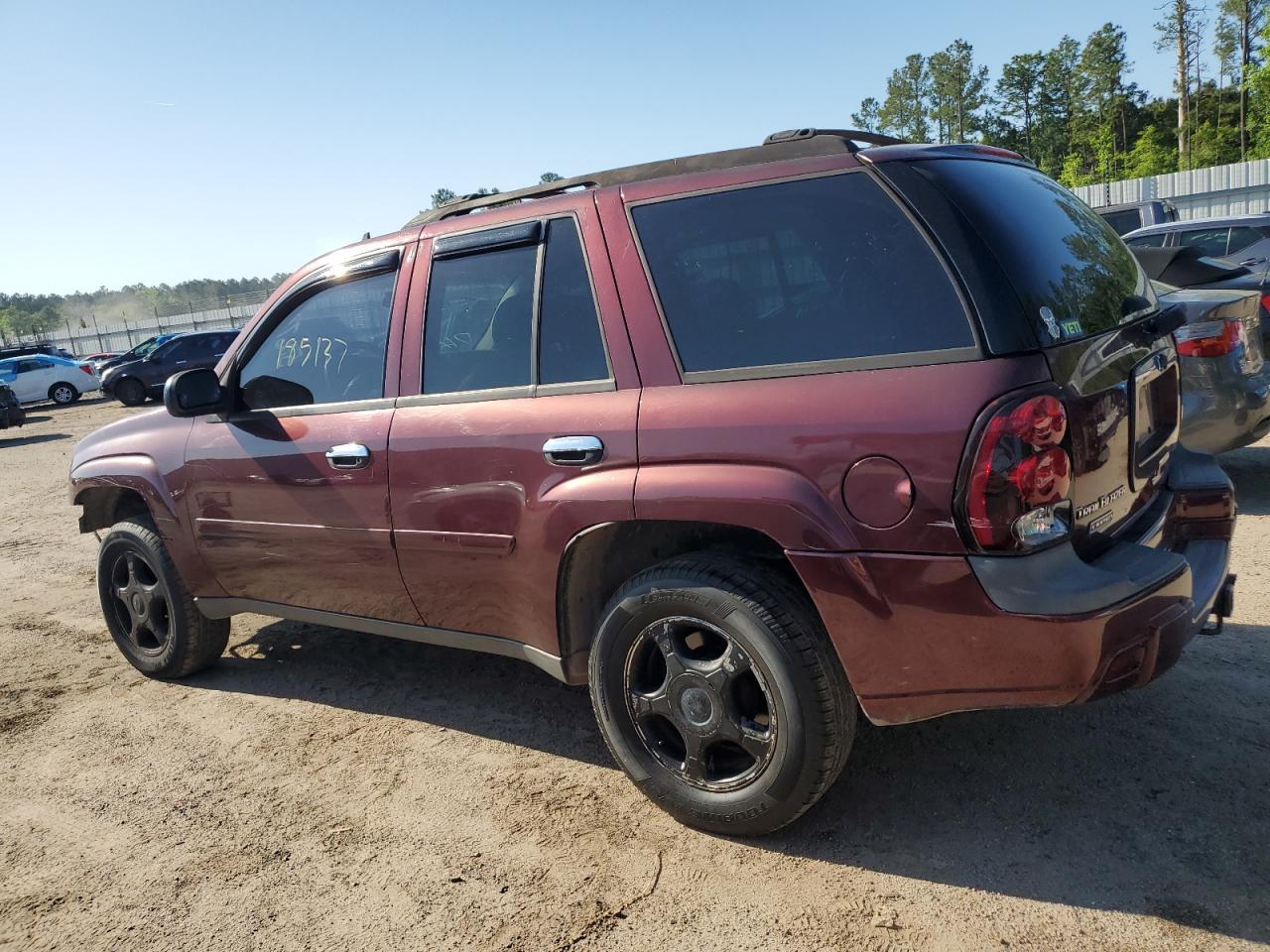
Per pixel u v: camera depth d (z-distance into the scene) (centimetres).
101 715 400
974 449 211
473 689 394
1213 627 283
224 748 358
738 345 251
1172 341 296
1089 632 210
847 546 228
